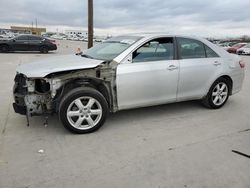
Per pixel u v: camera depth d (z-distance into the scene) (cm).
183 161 332
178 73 475
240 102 617
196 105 575
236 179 296
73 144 373
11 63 1314
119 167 315
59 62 432
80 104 397
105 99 416
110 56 447
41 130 419
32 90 394
